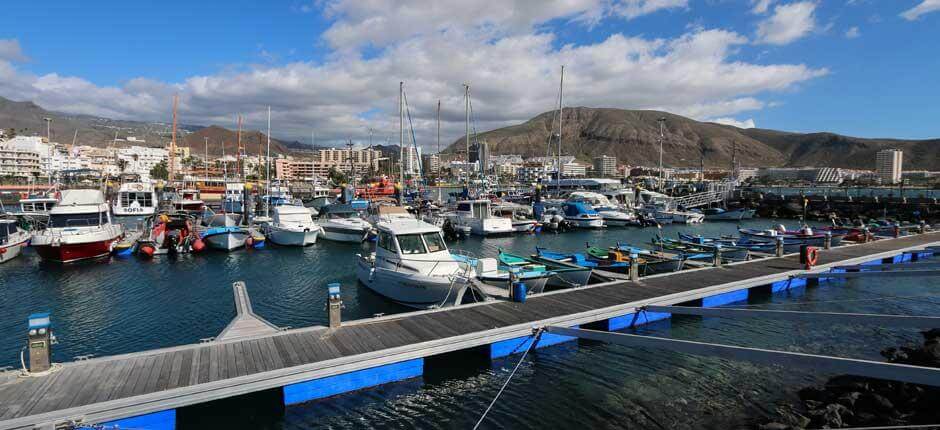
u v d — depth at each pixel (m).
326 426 11.00
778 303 20.89
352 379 12.08
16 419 8.78
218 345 12.73
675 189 99.25
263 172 152.75
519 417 11.34
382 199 62.84
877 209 63.94
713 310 14.37
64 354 15.23
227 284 24.84
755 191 93.81
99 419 9.37
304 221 39.50
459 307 16.47
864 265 24.25
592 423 11.05
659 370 13.77
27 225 39.91
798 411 11.30
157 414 9.91
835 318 11.97
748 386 12.76
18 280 25.41
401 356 12.55
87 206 31.16
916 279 25.39
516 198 79.88
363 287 23.66
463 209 48.81
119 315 19.33
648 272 24.27
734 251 27.80
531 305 16.83
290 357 11.97
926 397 10.95
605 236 47.00
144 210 59.56
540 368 13.85
